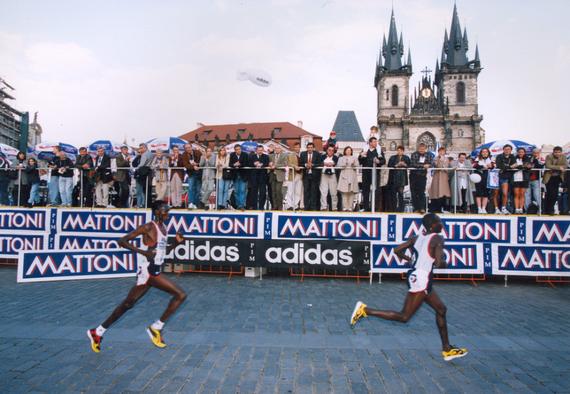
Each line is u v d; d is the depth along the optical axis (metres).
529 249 8.92
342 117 80.31
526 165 9.02
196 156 10.26
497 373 4.03
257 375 3.88
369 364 4.22
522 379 3.88
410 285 4.38
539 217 8.95
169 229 9.58
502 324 5.86
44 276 8.65
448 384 3.74
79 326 5.43
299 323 5.72
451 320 6.04
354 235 9.13
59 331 5.20
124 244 4.51
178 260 9.51
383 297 7.53
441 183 9.16
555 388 3.69
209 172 9.93
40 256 8.64
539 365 4.27
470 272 8.94
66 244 10.00
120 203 10.50
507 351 4.70
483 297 7.79
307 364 4.19
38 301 6.87
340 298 7.40
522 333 5.44
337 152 10.52
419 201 9.28
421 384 3.73
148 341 4.86
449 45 78.62
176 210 9.57
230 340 4.93
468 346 4.85
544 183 9.25
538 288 8.73
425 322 5.95
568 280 9.14
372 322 5.86
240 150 9.70
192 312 6.25
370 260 8.98
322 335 5.19
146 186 9.97
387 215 9.09
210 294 7.56
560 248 8.91
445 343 4.36
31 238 10.16
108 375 3.84
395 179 9.32
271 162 9.75
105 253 9.22
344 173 9.37
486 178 9.27
